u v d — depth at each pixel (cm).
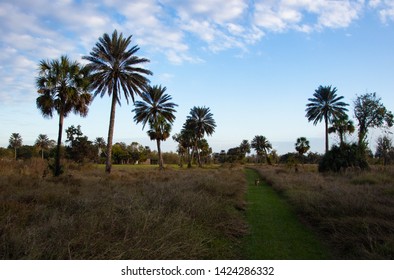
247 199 1246
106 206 707
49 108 1981
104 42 2680
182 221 628
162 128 4612
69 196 884
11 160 2344
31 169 2050
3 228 510
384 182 1418
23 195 880
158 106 4359
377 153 3922
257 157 10788
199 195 943
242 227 734
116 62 2723
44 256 414
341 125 2716
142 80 2811
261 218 870
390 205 810
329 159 2417
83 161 3384
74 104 2070
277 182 1720
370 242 519
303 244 618
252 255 552
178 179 1648
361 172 1905
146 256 436
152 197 874
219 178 1828
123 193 1002
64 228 498
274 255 552
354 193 956
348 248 571
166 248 470
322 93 4672
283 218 870
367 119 4322
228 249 571
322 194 1005
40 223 566
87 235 468
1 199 784
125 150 10012
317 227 751
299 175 2077
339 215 752
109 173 2472
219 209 811
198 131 6431
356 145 2427
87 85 2100
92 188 1195
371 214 721
